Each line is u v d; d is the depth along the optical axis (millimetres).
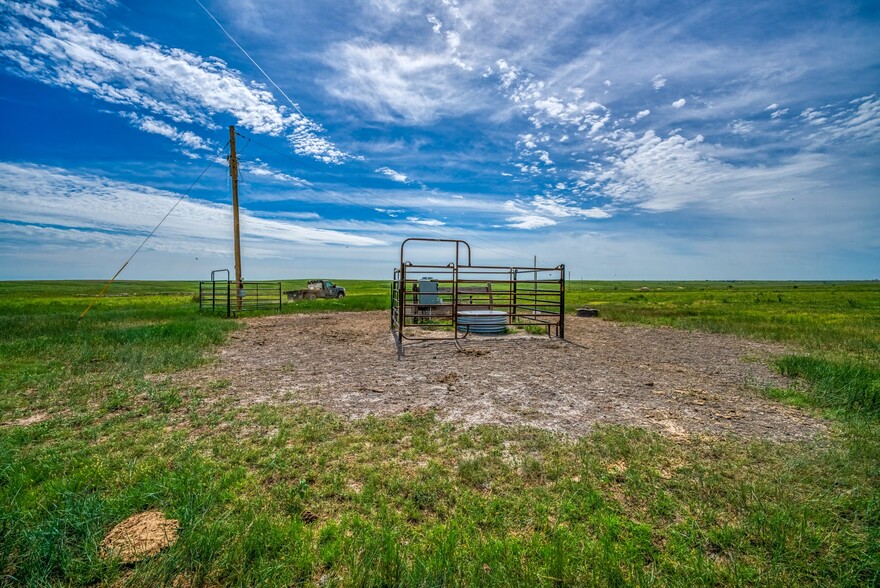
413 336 11562
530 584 2184
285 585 2195
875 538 2623
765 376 7117
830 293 49438
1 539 2492
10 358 7684
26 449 3912
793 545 2562
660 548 2553
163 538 2523
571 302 31125
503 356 8688
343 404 5375
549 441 4129
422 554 2424
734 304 29172
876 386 5707
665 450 3959
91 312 17578
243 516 2785
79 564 2312
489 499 3066
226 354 8789
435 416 4914
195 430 4453
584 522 2805
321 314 18625
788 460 3762
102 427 4484
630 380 6738
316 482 3324
